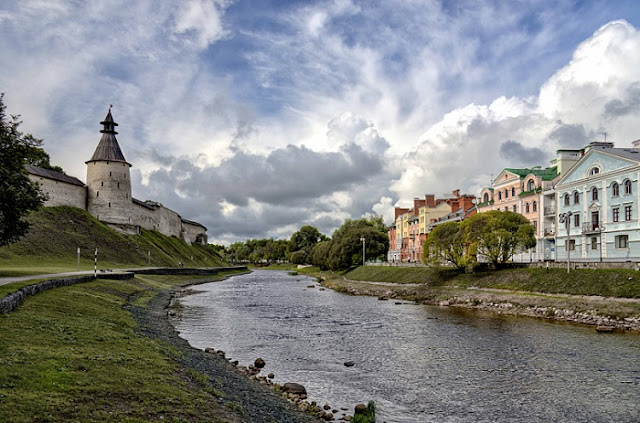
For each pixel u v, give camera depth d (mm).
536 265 59438
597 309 40688
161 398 14375
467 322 41125
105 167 123375
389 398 19812
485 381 22234
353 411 18062
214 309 50344
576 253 63969
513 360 26359
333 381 22266
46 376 14289
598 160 60500
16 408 11516
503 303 50406
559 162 72062
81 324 24891
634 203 54906
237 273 164375
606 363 25562
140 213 139000
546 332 35375
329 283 93250
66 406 12273
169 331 33125
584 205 62594
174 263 124438
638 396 20000
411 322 41344
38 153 44094
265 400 17984
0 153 40469
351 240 116125
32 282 34125
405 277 79750
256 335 34375
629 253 55250
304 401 18844
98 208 121750
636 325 36406
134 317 34938
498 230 61969
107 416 12117
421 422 17125
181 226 188250
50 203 108438
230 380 20422
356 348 29812
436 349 29422
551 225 70750
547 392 20578
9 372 13938
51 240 92125
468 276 65812
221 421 13703
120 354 19281
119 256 103000
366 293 73875
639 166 53906
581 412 18156
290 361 26297
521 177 78062
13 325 20812
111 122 127938
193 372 19031
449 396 20078
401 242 141250
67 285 41688
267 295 70500
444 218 115000
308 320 42656
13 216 42000
